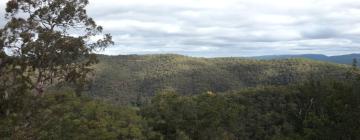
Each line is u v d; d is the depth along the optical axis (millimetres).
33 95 16625
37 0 16500
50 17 16781
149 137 45031
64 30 17188
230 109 51281
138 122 46750
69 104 19516
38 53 16281
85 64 17609
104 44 17859
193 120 47250
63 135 17844
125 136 41469
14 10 16250
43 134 16656
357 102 18359
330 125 18578
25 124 16359
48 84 16984
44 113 16906
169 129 47812
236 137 52406
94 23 17484
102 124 36594
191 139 45625
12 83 16297
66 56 16875
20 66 16344
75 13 17000
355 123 17719
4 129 15875
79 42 16828
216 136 47125
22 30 16094
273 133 55719
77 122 20719
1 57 16062
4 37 15930
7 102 16125
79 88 18109
